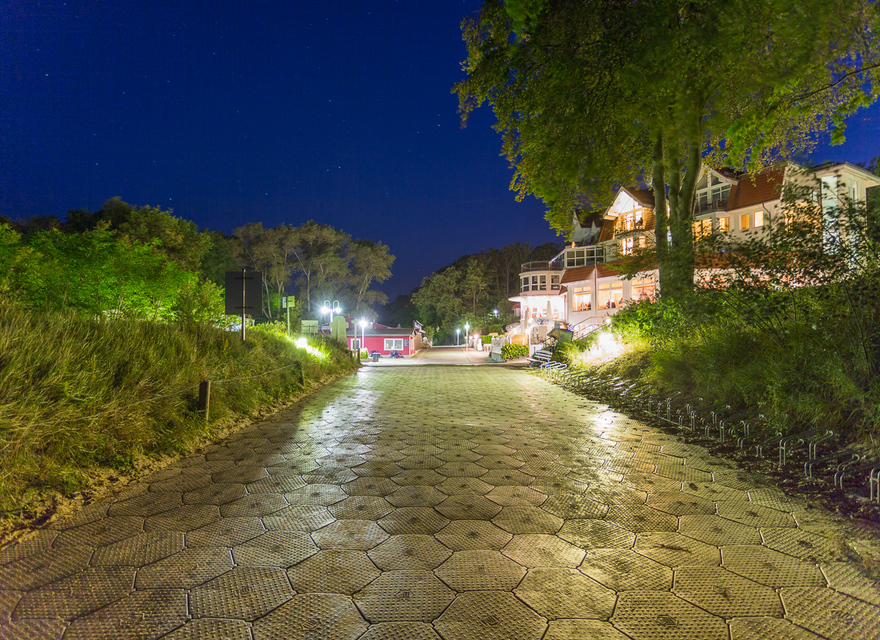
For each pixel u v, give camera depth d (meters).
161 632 2.11
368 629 2.13
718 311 7.89
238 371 8.33
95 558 2.80
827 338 5.07
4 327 4.63
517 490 4.07
